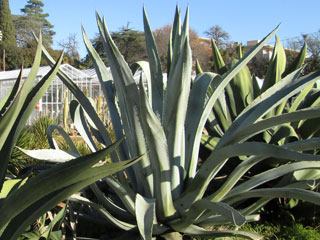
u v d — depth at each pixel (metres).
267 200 2.64
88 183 1.56
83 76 18.41
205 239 2.77
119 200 3.10
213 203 2.22
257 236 2.32
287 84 2.55
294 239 3.07
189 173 2.80
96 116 2.75
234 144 2.26
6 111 1.57
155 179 2.50
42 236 2.38
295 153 2.01
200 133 2.87
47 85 1.77
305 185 2.67
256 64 38.97
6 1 50.00
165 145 2.39
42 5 71.88
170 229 2.65
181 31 2.76
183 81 2.46
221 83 2.85
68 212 2.85
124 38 51.34
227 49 49.38
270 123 2.24
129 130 2.61
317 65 31.94
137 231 2.64
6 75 19.48
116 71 2.47
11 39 49.94
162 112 2.81
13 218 1.71
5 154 1.82
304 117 2.13
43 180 1.52
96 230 2.88
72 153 2.74
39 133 6.92
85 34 2.94
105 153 1.49
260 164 3.64
